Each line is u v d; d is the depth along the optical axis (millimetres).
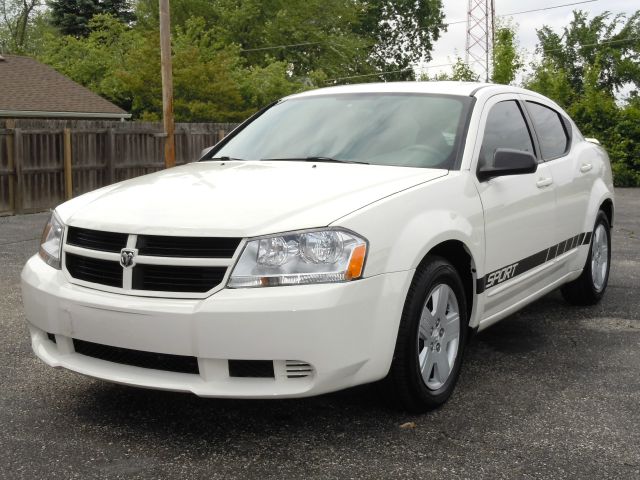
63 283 3498
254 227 3186
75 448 3334
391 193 3551
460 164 4059
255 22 45906
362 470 3109
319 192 3512
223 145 4855
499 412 3768
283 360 3125
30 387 4137
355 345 3215
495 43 31000
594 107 22500
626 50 40844
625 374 4391
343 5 48469
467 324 4090
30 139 15227
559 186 5047
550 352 4836
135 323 3197
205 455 3262
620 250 9141
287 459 3217
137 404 3869
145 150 18094
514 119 4859
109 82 32281
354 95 4824
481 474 3068
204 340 3105
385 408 3770
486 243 4059
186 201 3480
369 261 3258
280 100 5207
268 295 3092
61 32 44500
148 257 3236
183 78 28016
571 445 3363
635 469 3125
